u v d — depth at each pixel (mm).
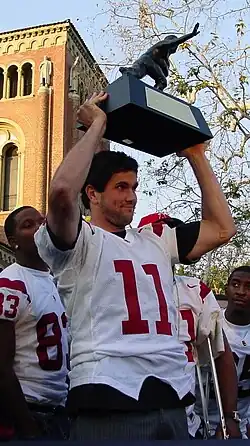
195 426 3867
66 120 32344
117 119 2699
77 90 33000
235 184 13680
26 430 3199
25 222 3738
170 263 2861
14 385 3246
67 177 2391
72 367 2543
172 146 3021
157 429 2436
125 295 2549
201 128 2861
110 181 2801
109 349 2457
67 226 2412
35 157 32250
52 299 3680
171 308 2686
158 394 2469
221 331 3850
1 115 33094
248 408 4676
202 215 3018
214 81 13859
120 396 2387
